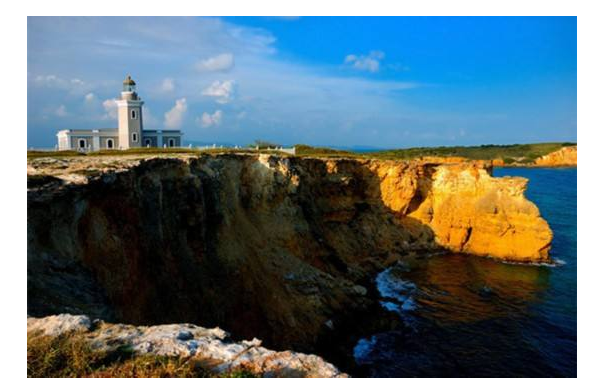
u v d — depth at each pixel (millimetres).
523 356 26016
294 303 28609
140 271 18844
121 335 9656
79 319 10039
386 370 24484
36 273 12219
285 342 25594
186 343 9547
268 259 30609
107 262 16672
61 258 13719
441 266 44875
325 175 45594
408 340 28047
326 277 32688
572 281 40000
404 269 43750
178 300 20641
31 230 13000
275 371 8750
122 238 18172
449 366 24984
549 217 70188
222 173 31062
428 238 50906
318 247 37750
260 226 33406
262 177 34625
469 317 31703
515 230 47250
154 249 20344
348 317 30453
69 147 62062
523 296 36062
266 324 25766
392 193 50906
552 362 25375
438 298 35562
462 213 50281
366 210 50031
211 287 23875
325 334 27734
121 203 18750
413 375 23969
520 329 29594
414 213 52344
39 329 9578
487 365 25047
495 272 42781
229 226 28656
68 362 8477
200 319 21484
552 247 52625
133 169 20453
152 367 8414
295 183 36938
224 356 9172
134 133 64188
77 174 17188
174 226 22984
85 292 13211
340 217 46000
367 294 35844
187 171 25172
